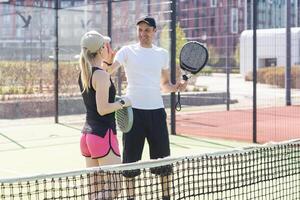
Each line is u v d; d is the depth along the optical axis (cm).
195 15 3522
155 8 1772
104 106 477
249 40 2798
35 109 1786
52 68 1839
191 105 2158
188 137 1270
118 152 498
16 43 1941
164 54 594
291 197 600
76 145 1171
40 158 1005
